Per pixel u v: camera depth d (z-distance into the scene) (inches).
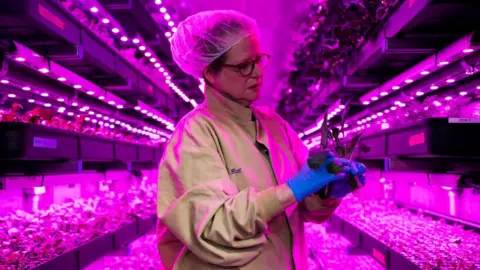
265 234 46.9
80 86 109.3
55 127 90.8
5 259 87.0
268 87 214.5
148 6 113.2
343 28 102.0
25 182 86.2
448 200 140.3
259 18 141.1
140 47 113.4
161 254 50.5
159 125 231.5
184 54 50.6
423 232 120.0
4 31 79.4
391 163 84.0
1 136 75.7
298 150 56.2
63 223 125.4
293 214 50.1
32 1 70.2
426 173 81.4
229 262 41.4
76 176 113.2
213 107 50.3
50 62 90.4
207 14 49.0
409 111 100.0
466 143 65.6
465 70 85.7
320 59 125.8
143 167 179.6
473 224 123.0
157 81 165.5
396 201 189.6
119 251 140.3
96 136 112.0
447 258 89.7
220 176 43.4
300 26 138.0
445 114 87.3
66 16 83.7
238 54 47.4
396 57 94.3
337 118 175.2
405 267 86.5
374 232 121.3
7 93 116.3
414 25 74.5
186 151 44.5
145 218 160.2
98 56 102.1
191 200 42.1
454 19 71.0
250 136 50.9
